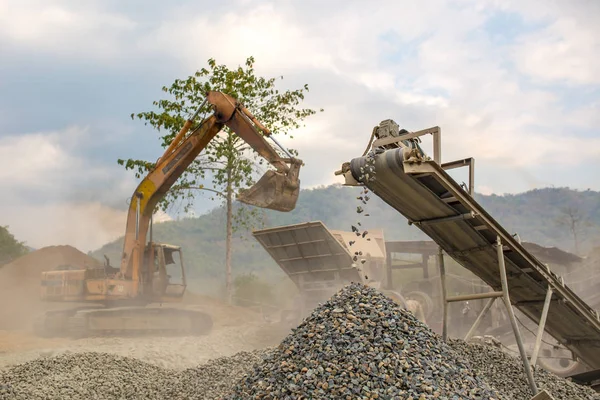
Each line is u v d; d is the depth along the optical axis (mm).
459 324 18719
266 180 16219
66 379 9945
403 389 6215
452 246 9680
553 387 8430
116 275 18062
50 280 18062
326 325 7238
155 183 17781
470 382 6684
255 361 9805
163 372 10867
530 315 11133
